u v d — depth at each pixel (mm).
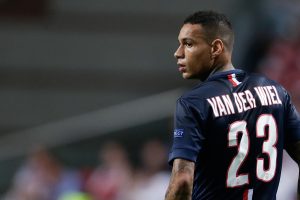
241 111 13188
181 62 13508
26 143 36219
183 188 12680
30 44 39312
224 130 13055
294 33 33094
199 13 13469
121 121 36000
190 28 13367
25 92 38812
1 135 38125
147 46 39281
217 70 13484
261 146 13336
